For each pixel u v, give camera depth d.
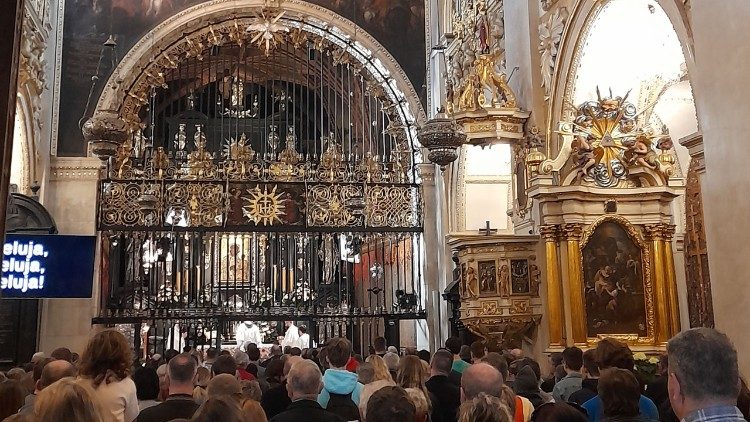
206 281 23.03
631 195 13.10
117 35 20.64
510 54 15.83
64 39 20.22
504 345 13.80
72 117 19.81
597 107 13.46
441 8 21.11
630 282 12.91
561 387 7.05
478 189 19.47
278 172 20.67
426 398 5.28
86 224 19.11
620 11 12.51
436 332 20.08
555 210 13.07
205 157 20.66
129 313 19.14
